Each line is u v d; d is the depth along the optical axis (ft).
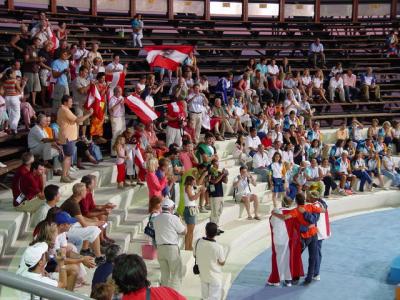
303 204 44.24
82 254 35.68
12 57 67.05
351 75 86.48
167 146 59.88
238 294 43.14
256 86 76.79
